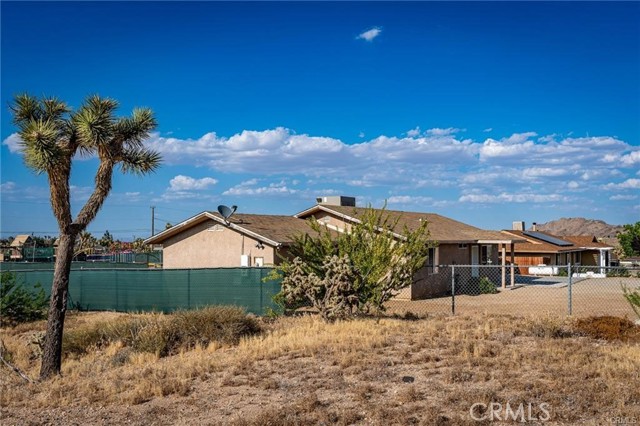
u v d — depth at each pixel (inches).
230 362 493.4
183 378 449.1
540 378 395.2
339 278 687.7
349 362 457.1
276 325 697.6
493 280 1547.7
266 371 453.7
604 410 328.2
